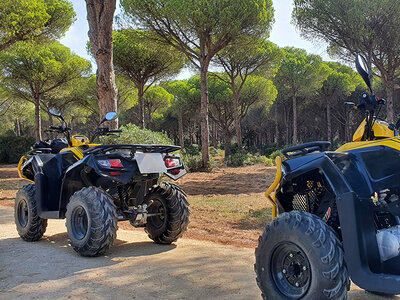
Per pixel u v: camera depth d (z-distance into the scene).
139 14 19.20
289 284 2.56
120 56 25.03
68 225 4.45
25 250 4.76
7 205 10.00
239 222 6.71
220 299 2.95
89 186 4.62
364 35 16.52
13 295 3.14
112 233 4.22
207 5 18.39
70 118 47.88
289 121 49.47
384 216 2.83
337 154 2.65
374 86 33.19
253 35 20.23
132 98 37.75
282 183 2.86
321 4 17.50
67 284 3.38
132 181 4.61
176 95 37.94
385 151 2.58
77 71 28.09
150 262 4.07
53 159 5.20
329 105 39.22
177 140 57.81
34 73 26.14
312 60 35.53
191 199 9.95
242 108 35.25
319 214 2.90
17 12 17.42
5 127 47.81
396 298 3.02
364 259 2.32
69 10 21.02
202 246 4.90
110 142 9.30
